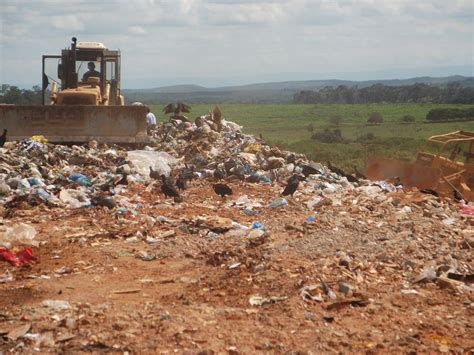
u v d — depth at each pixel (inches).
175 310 270.2
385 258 346.0
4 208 476.7
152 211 480.4
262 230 400.2
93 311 264.8
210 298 288.0
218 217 448.1
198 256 358.3
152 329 247.8
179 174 637.9
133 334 241.3
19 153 666.2
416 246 368.2
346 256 341.7
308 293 288.4
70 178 586.2
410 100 6146.7
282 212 472.7
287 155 757.9
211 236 398.9
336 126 3240.7
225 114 4338.1
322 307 277.9
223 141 854.5
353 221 419.2
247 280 310.7
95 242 389.7
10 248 369.4
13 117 741.3
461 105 4813.0
